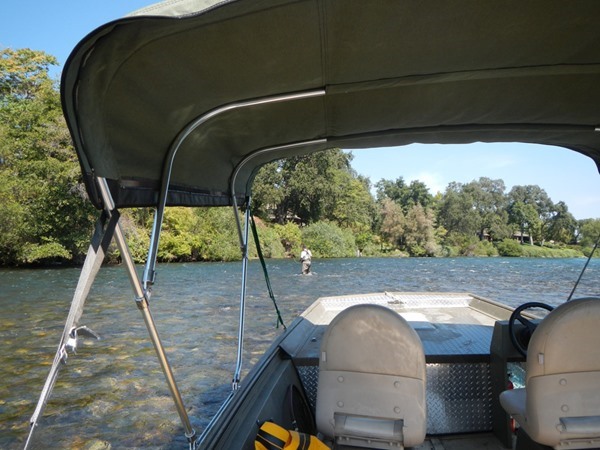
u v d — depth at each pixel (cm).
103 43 117
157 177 185
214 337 919
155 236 179
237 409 212
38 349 868
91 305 1345
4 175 2653
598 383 192
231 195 306
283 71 174
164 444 495
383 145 323
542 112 250
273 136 274
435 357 294
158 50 134
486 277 2478
